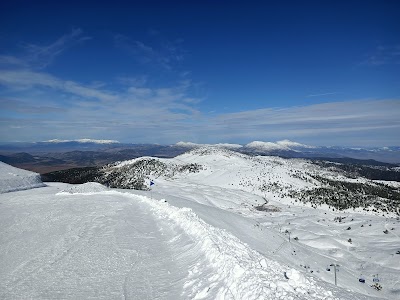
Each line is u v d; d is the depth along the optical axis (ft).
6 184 237.04
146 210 113.60
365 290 116.26
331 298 28.76
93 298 35.50
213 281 35.73
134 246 59.93
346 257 205.36
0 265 49.55
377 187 626.64
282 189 524.93
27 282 41.37
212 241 50.49
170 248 58.39
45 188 256.93
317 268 121.60
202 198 378.53
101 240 64.75
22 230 77.25
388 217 360.07
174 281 40.06
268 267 38.55
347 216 358.43
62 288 38.88
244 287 30.30
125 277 42.45
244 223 150.10
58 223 84.84
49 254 54.80
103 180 598.75
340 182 650.84
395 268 178.50
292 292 29.50
